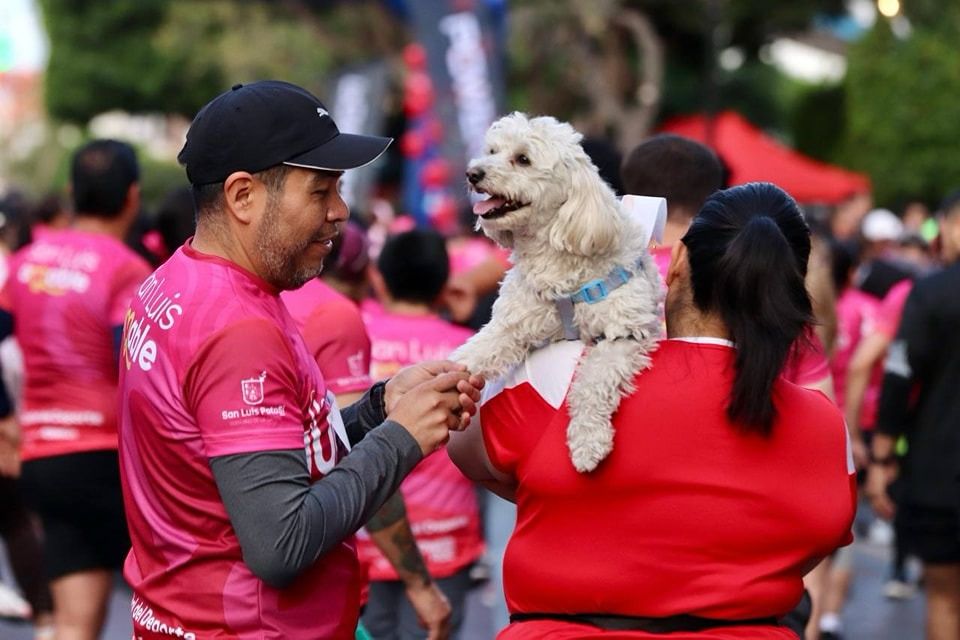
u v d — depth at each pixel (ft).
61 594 21.58
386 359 21.39
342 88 64.54
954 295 23.52
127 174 21.90
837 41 164.25
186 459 11.05
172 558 11.27
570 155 12.65
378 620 20.58
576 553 11.55
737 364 11.39
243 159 11.34
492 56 60.64
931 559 23.88
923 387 24.11
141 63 131.85
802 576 11.89
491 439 12.46
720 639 11.25
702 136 68.85
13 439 26.63
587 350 12.14
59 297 21.30
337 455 12.00
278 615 11.10
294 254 11.60
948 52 102.37
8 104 211.00
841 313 31.40
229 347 10.95
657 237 13.73
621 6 112.37
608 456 11.45
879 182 102.47
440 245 21.90
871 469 25.25
